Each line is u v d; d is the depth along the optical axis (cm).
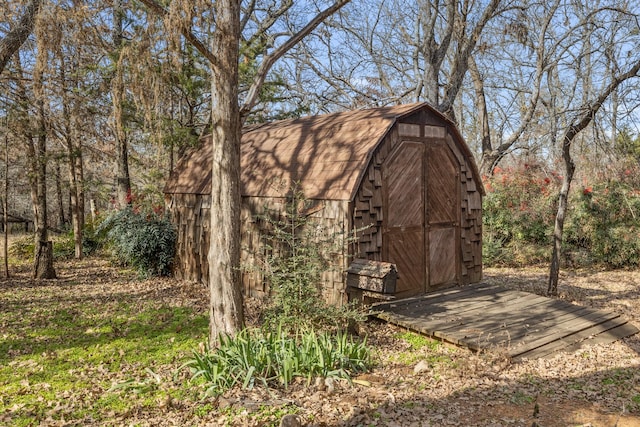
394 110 910
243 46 1448
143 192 1561
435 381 587
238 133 661
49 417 488
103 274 1284
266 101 1633
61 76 1170
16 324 819
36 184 1288
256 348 595
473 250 1051
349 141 880
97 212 1825
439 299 908
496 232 1537
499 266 1476
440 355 679
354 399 528
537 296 938
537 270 1404
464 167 1023
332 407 507
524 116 1936
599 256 1412
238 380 564
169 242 1228
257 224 980
